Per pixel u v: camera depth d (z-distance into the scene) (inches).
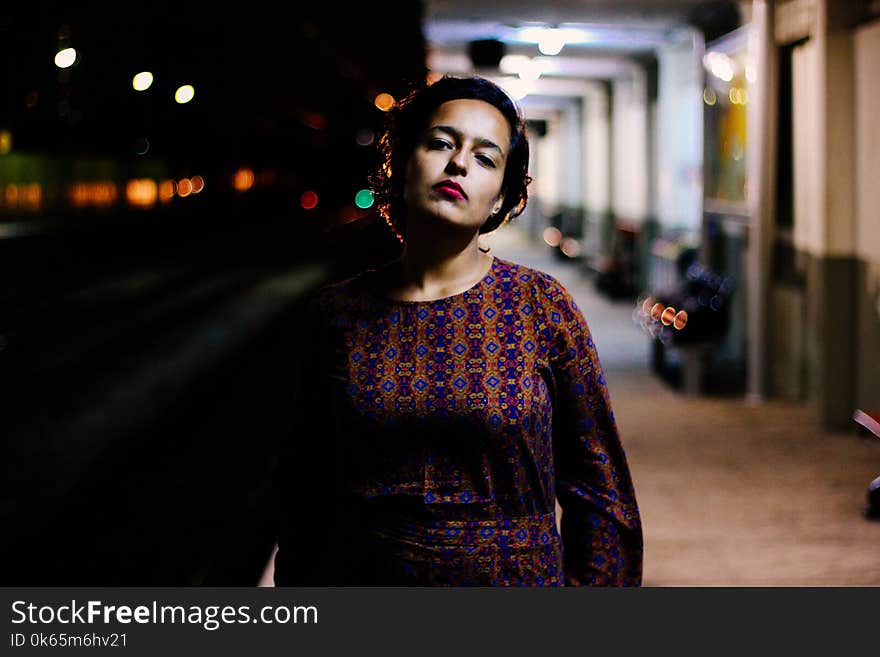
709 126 435.8
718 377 401.4
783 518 227.3
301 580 81.6
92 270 1035.9
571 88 823.1
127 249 1301.7
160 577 206.2
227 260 1222.3
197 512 253.0
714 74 423.8
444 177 72.7
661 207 597.9
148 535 236.1
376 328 74.0
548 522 73.8
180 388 418.6
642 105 637.9
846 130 301.6
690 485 254.2
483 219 74.2
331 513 78.2
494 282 74.5
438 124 73.7
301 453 80.1
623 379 399.9
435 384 71.5
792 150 349.1
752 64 360.2
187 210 1756.9
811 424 317.7
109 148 1205.7
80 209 1253.7
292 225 2030.0
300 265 1125.1
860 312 301.1
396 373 72.2
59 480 284.4
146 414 371.2
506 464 71.5
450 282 74.8
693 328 362.6
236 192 2066.9
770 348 355.3
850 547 207.3
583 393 75.2
